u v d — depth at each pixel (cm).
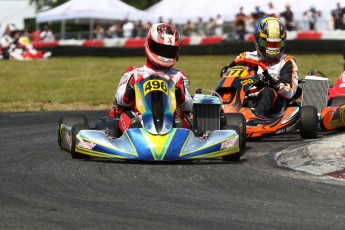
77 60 10544
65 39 12562
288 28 9962
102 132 2442
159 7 11912
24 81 7325
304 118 3081
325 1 10238
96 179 2139
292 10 10225
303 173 2325
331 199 1941
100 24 12581
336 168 2381
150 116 2427
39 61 10462
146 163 2389
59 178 2155
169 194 1959
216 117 2661
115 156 2352
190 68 8475
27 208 1767
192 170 2298
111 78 7569
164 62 2619
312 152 2634
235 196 1955
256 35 3322
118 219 1675
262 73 3241
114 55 11156
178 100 2581
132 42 11412
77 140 2427
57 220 1656
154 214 1731
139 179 2147
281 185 2111
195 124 2667
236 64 3372
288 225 1661
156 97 2470
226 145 2427
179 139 2373
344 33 9444
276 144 2981
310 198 1947
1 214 1705
